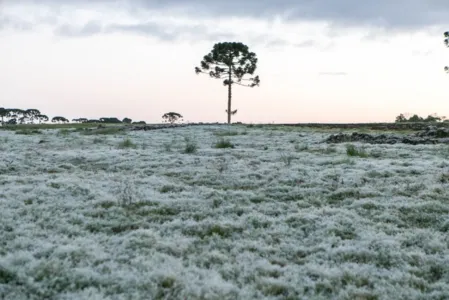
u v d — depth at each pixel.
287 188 13.30
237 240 8.82
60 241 8.31
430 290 6.57
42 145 26.16
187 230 9.37
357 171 15.40
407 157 19.31
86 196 12.01
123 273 6.88
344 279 6.98
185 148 23.81
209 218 10.23
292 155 20.39
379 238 8.78
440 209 10.68
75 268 6.90
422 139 25.47
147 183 14.11
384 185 13.44
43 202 11.33
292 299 6.27
